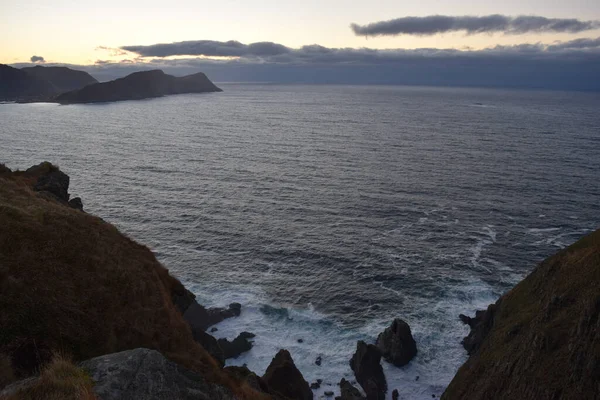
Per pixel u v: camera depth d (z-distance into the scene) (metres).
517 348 36.59
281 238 73.88
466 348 47.88
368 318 52.62
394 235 75.50
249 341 48.22
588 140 168.00
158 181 105.75
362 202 92.00
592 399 26.36
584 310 30.69
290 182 106.56
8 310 14.39
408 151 145.12
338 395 41.81
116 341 16.14
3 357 12.26
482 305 55.19
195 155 137.25
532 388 31.06
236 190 99.69
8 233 18.19
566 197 94.56
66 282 17.36
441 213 85.69
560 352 31.22
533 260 66.31
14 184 28.38
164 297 21.36
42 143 151.00
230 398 13.66
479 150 146.62
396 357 45.28
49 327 14.73
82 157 129.75
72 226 22.20
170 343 18.33
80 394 10.03
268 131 192.75
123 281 19.62
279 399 26.72
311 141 165.75
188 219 81.56
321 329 50.78
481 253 68.69
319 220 82.12
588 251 40.88
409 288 58.91
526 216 83.88
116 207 86.75
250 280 60.50
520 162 127.31
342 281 60.62
